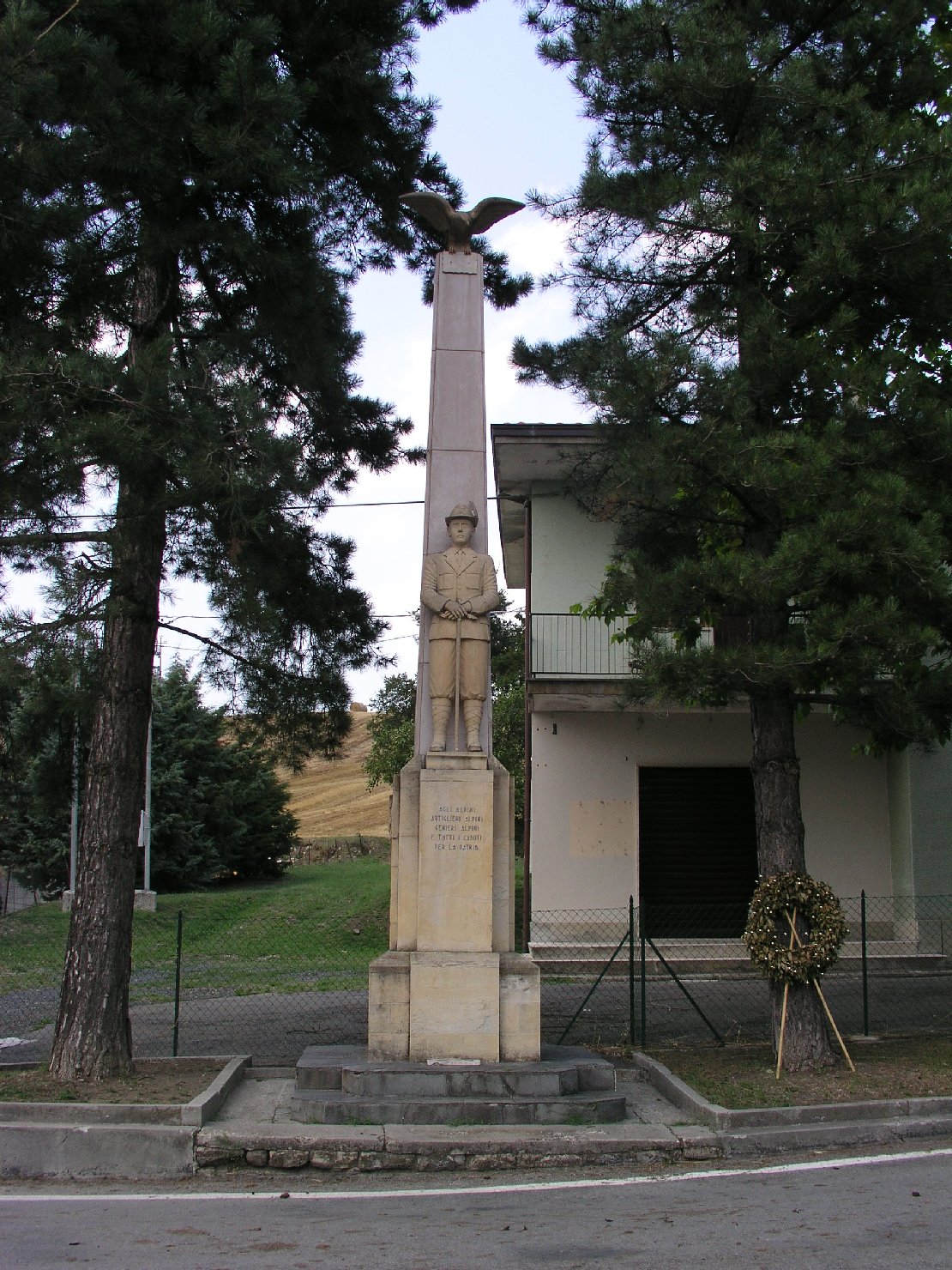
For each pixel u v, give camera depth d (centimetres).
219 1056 1084
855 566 976
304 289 1148
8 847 2820
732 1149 836
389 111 1235
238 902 2412
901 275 1084
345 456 1352
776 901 1063
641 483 1043
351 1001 1504
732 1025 1315
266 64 1034
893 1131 870
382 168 1261
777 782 1119
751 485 1011
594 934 1914
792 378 1085
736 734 1961
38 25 952
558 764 1966
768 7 1187
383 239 1321
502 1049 977
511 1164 817
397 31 1199
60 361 922
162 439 931
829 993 1569
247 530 995
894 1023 1331
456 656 1061
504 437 1825
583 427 1817
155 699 3000
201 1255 597
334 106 1177
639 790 1962
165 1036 1266
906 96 1208
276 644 1210
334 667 1264
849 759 1969
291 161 1041
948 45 1314
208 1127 845
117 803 1033
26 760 1134
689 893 1934
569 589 1984
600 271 1195
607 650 1958
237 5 1029
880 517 969
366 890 2452
